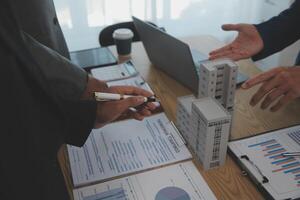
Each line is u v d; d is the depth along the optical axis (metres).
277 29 1.10
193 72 1.06
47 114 0.65
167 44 1.11
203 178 0.79
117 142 0.90
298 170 0.78
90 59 1.38
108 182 0.78
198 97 0.91
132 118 0.96
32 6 1.08
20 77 0.59
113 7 2.39
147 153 0.86
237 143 0.87
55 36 1.22
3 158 0.59
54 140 0.67
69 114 0.70
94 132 0.94
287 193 0.73
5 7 0.61
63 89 0.74
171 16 2.56
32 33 1.09
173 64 1.17
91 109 0.71
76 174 0.80
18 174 0.60
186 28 2.65
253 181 0.77
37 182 0.62
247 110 1.02
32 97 0.62
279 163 0.80
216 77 0.84
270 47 1.11
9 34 0.59
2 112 0.58
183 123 0.91
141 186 0.76
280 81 0.86
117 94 0.81
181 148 0.88
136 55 1.44
